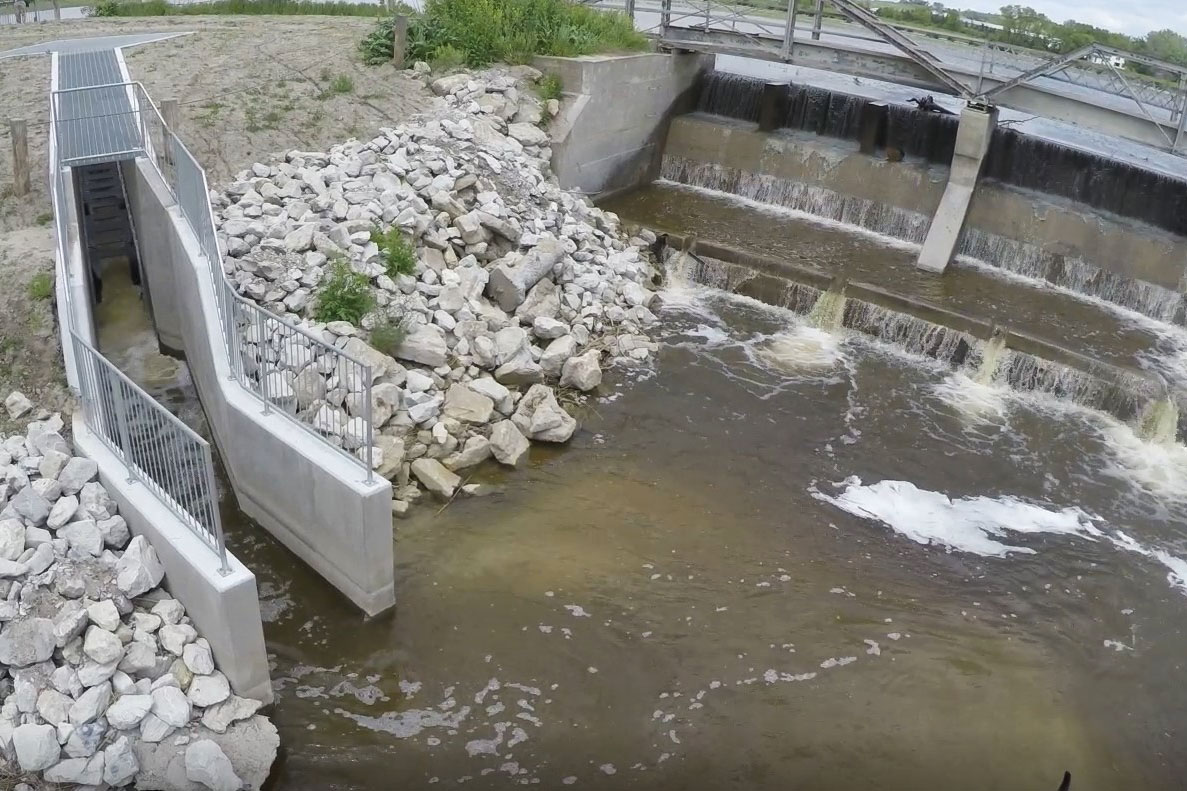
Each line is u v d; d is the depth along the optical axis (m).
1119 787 9.66
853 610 11.70
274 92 21.17
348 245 15.75
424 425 13.87
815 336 18.38
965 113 20.20
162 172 15.12
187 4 32.06
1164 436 15.39
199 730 8.77
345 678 10.16
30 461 10.28
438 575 11.71
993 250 20.66
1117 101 19.64
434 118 21.03
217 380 12.05
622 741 9.66
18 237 14.56
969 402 16.39
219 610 8.74
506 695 10.09
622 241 20.78
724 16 24.75
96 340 13.56
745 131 24.50
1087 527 13.58
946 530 13.31
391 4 27.25
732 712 10.09
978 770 9.68
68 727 8.23
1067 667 11.14
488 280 17.03
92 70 21.61
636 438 14.87
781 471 14.33
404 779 9.06
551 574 11.88
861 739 9.91
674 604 11.55
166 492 9.62
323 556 11.13
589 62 22.58
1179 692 10.92
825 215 23.05
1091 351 16.94
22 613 8.83
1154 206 19.30
